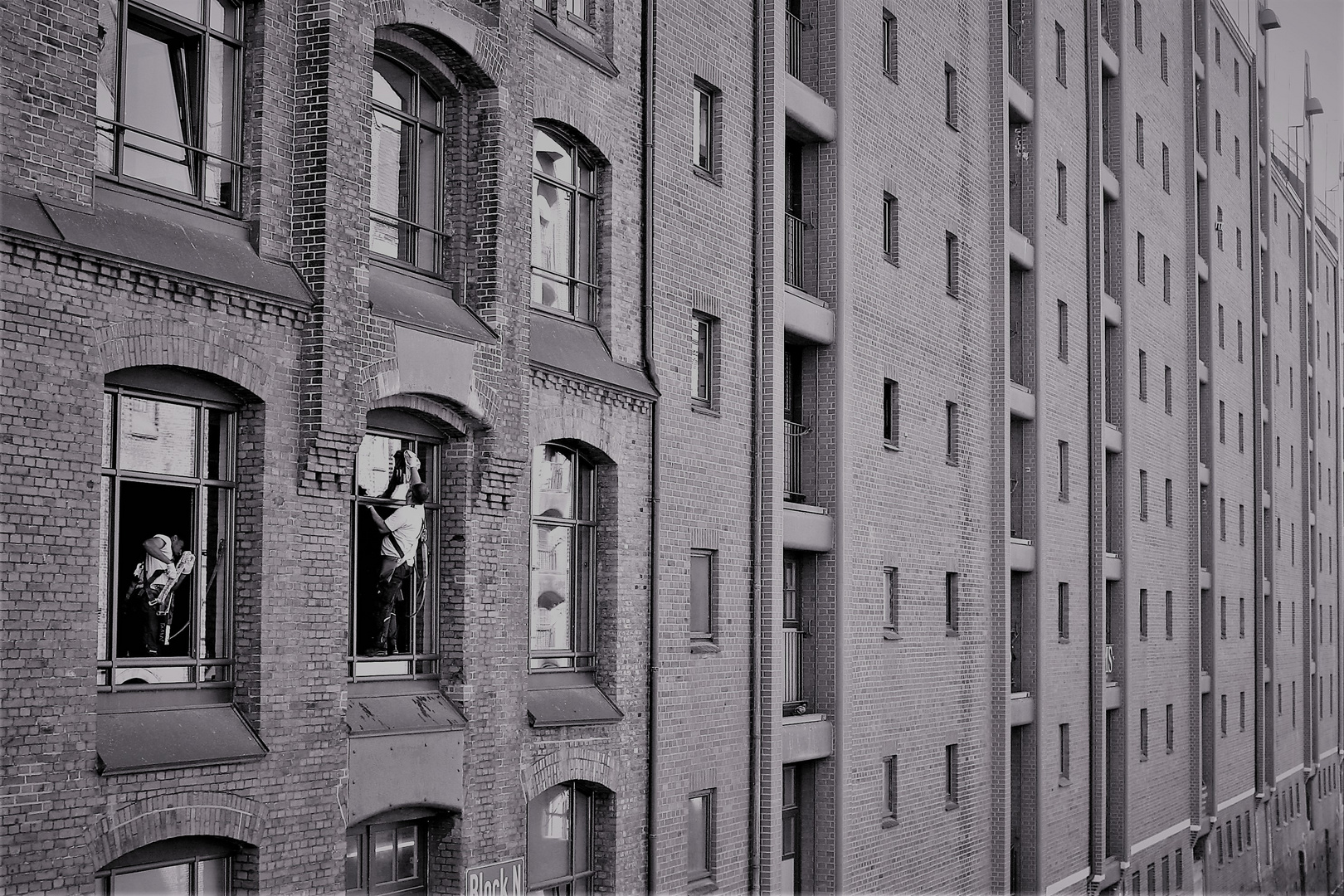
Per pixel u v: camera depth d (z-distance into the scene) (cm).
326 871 1327
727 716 2002
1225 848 4850
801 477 2292
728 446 2039
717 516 2003
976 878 2736
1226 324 5050
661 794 1842
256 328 1280
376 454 1481
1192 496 4525
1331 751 7212
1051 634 3225
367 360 1386
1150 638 4031
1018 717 2991
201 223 1270
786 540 2134
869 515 2381
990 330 2941
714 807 1970
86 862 1106
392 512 1493
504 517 1591
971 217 2883
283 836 1285
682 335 1942
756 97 2148
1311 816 6550
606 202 1825
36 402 1078
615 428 1798
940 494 2673
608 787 1752
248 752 1245
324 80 1341
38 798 1072
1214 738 4659
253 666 1277
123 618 1198
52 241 1081
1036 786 3058
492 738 1553
